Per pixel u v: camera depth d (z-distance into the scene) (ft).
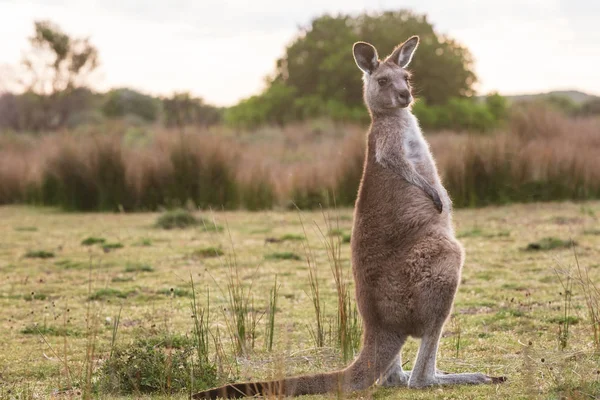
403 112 20.18
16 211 60.54
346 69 132.46
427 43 137.08
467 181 55.26
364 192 18.94
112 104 172.96
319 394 16.94
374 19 140.46
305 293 29.48
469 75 142.72
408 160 18.99
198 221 50.42
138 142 88.79
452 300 17.12
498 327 24.11
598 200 55.67
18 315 27.50
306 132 103.04
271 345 21.65
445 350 21.59
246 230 47.47
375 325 17.61
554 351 19.95
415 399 16.58
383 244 17.89
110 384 18.24
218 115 143.54
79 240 44.80
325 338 22.22
